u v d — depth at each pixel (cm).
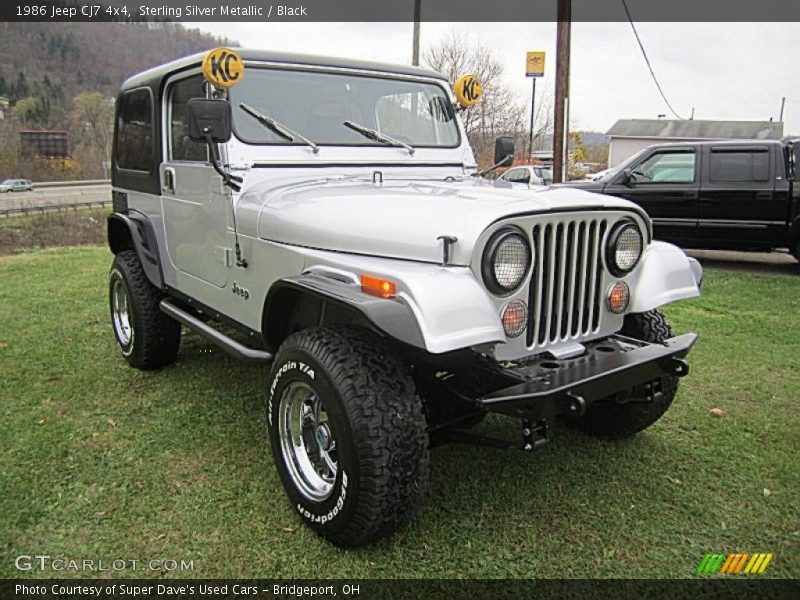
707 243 872
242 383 418
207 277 355
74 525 261
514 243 233
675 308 638
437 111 393
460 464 313
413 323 215
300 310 290
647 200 888
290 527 262
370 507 227
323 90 346
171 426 352
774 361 473
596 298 275
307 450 263
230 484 293
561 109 1130
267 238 297
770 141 830
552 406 223
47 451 321
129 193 450
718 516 274
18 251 1140
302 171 333
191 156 360
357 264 245
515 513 273
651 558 246
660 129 4769
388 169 360
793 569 241
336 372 231
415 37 1527
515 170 1716
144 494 284
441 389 271
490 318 226
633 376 250
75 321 575
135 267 424
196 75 347
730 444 339
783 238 827
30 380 422
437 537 256
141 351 425
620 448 333
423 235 240
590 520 269
